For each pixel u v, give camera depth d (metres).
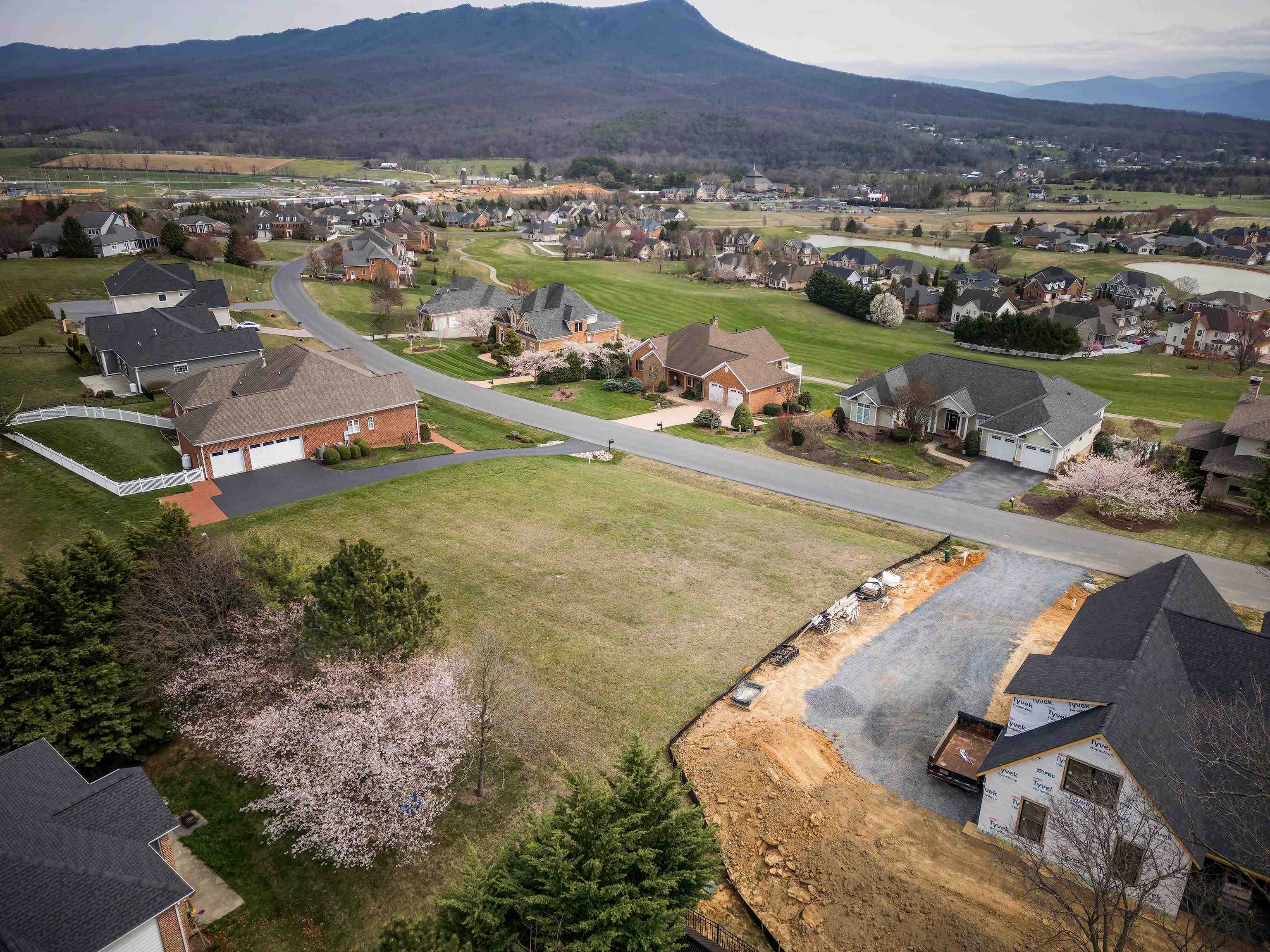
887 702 28.80
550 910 17.25
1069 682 22.84
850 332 111.12
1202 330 107.00
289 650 25.56
